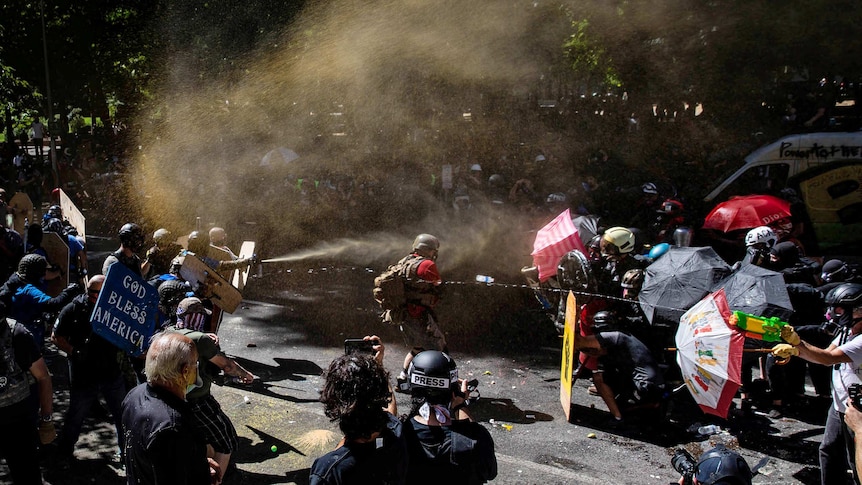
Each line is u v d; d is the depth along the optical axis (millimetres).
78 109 24656
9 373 4164
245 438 5762
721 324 5078
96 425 6055
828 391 6672
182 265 6441
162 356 3131
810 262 7320
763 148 11656
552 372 7746
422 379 3090
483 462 3025
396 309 6656
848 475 5266
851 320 4418
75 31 23234
